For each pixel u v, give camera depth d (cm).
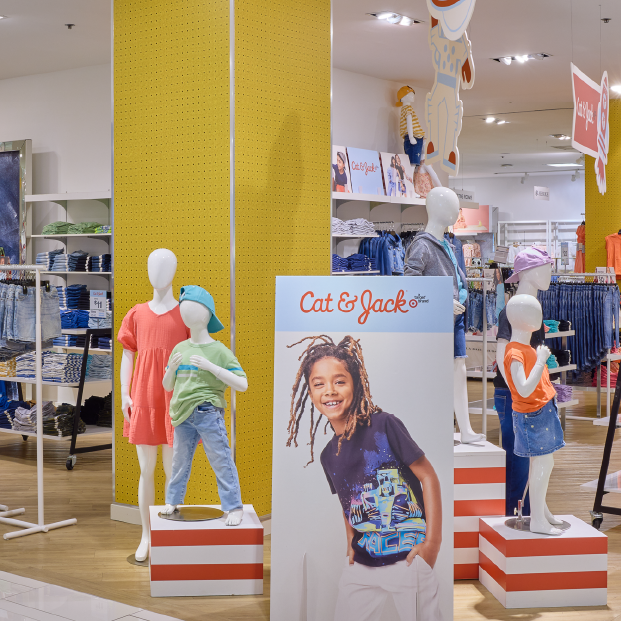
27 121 933
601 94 669
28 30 755
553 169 1989
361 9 728
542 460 360
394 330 323
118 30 489
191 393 371
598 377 891
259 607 354
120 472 498
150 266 409
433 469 318
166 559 366
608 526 489
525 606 354
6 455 697
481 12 747
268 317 470
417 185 995
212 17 451
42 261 866
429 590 315
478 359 771
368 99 986
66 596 367
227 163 448
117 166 494
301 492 323
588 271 1143
